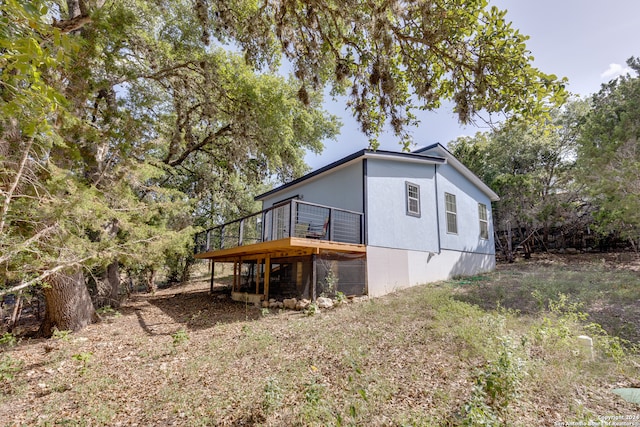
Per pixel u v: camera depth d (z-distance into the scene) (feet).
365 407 10.69
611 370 12.37
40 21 5.62
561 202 50.03
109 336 22.44
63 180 15.28
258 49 14.48
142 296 44.34
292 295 32.37
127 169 21.15
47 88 6.46
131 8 26.73
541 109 10.27
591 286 26.50
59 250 16.14
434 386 12.05
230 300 35.91
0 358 17.51
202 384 13.48
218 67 30.81
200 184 47.37
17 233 15.19
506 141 59.41
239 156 35.37
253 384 13.05
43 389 14.05
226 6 14.26
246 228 63.57
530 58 9.57
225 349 17.62
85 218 16.71
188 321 26.35
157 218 34.86
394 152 32.73
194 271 66.54
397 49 12.06
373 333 18.19
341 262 29.66
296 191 41.57
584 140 35.91
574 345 13.83
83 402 12.53
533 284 28.32
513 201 52.37
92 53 17.03
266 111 32.60
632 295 22.71
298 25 12.35
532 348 14.47
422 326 18.80
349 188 32.71
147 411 11.57
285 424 10.29
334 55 12.94
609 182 29.40
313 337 18.29
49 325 24.11
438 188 38.45
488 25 9.74
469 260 41.63
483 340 15.33
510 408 9.97
